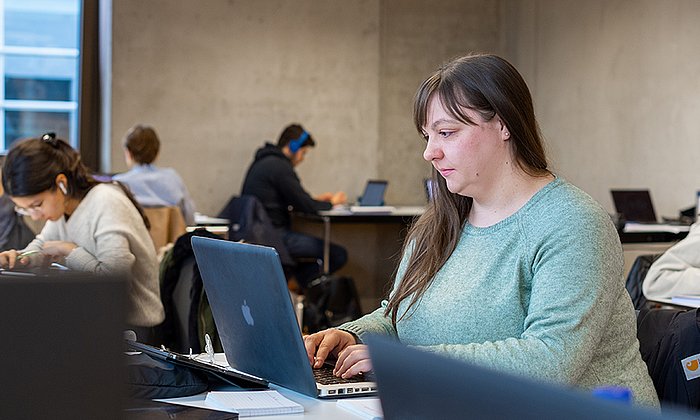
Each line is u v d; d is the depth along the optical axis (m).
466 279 2.08
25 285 0.93
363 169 8.88
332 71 8.75
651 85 7.54
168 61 8.31
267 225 7.16
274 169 7.75
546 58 8.80
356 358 2.06
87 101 8.41
